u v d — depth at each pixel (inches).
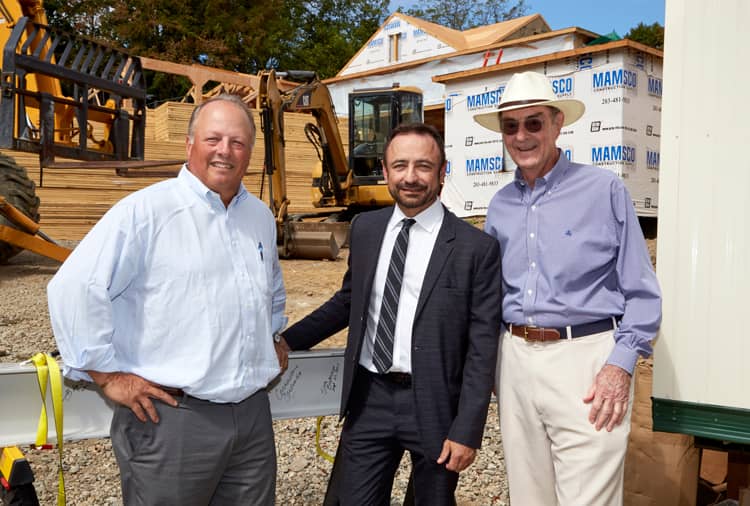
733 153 100.5
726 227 101.0
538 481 103.4
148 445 87.1
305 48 1692.9
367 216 106.8
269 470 96.1
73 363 81.9
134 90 304.2
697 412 103.3
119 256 84.1
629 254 96.4
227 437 89.2
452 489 99.0
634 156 459.8
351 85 877.2
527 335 100.9
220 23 1408.7
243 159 90.0
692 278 103.2
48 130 269.1
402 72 815.7
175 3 1371.8
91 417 101.3
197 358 86.6
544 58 479.5
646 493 129.9
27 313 280.2
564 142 476.7
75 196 518.3
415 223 100.7
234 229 92.5
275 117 467.5
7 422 96.0
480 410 94.8
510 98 101.3
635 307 95.7
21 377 96.8
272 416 111.3
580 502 95.0
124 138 301.7
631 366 93.4
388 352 98.1
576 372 97.7
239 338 89.6
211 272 88.3
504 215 105.8
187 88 1347.2
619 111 451.8
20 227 346.3
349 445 103.0
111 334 83.0
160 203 87.6
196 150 89.3
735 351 100.6
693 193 103.0
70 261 83.3
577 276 98.3
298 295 327.0
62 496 96.2
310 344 113.5
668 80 104.7
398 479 152.7
